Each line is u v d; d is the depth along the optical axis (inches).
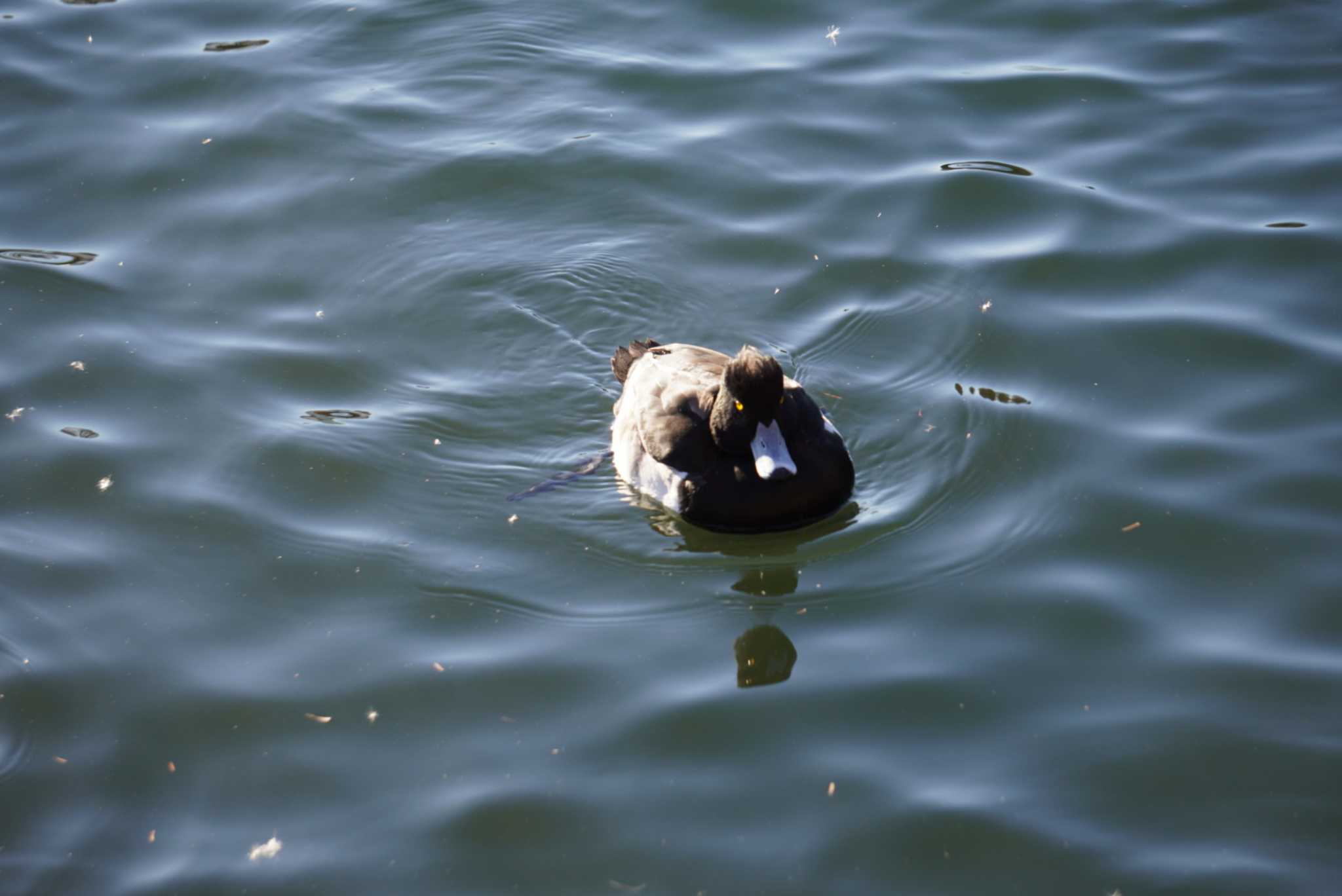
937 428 475.8
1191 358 494.3
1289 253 537.6
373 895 318.7
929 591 411.8
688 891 317.1
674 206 586.2
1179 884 312.3
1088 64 662.5
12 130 634.2
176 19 726.5
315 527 441.4
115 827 339.3
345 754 358.6
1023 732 357.1
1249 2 701.3
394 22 718.5
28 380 499.5
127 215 587.5
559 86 663.8
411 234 577.6
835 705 369.4
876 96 646.5
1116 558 416.5
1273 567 407.8
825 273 548.4
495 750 358.6
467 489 460.4
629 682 381.4
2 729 366.0
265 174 612.1
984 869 319.0
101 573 421.1
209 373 506.0
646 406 468.1
